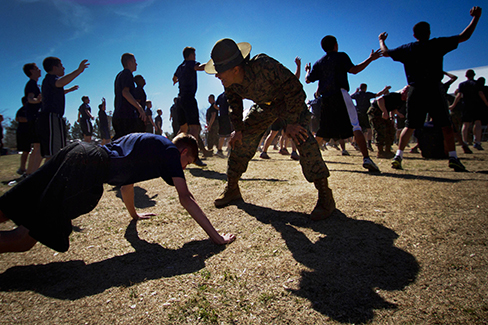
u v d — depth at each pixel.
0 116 8.70
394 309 1.33
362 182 3.47
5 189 4.51
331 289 1.51
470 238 1.89
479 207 2.37
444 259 1.69
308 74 4.72
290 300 1.45
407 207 2.51
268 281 1.62
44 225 1.70
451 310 1.30
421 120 4.18
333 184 3.46
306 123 2.35
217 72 2.19
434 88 4.02
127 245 2.26
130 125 4.48
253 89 2.30
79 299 1.55
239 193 3.10
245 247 2.05
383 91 5.63
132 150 2.01
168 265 1.90
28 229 1.77
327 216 2.41
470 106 7.29
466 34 3.81
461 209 2.37
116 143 2.10
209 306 1.43
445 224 2.12
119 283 1.70
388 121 6.12
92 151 1.93
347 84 4.40
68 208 1.80
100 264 1.97
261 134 2.86
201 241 2.24
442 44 3.90
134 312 1.42
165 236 2.39
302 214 2.57
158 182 4.35
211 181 4.18
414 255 1.77
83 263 2.00
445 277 1.53
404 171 4.10
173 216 2.84
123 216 2.91
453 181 3.25
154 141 2.05
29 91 5.30
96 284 1.71
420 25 4.02
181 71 5.36
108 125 9.99
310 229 2.26
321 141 4.79
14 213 1.70
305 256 1.86
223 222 2.57
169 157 2.03
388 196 2.85
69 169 1.79
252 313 1.37
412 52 4.05
